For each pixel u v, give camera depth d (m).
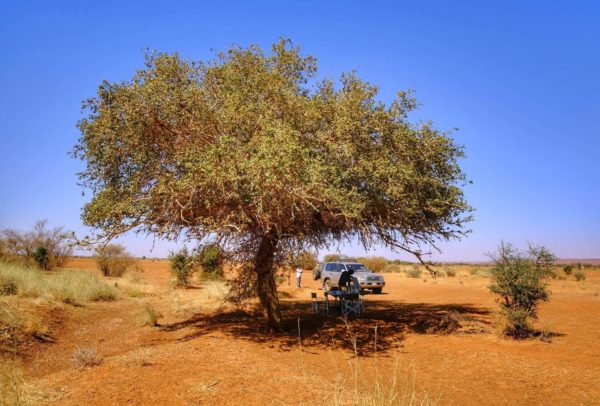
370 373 7.39
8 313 9.88
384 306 16.67
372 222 10.55
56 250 31.23
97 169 9.68
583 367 7.55
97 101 9.20
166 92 8.98
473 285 27.31
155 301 17.39
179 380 6.41
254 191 7.94
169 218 9.12
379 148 9.80
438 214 10.34
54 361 8.16
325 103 9.87
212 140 9.35
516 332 10.16
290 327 11.95
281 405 5.48
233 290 13.12
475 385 6.72
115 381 6.25
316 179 7.95
